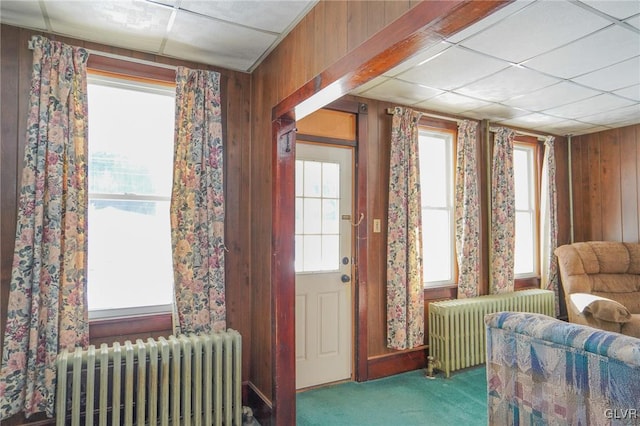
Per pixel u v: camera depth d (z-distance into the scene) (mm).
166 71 2715
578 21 2137
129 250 2639
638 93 3312
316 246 3273
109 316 2533
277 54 2578
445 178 4047
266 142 2732
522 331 1849
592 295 3676
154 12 2162
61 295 2264
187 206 2615
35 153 2234
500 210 4086
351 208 3430
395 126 3520
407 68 2793
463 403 2943
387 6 1576
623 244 4238
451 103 3611
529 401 1823
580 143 4824
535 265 4711
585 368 1600
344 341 3369
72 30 2359
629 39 2352
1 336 2225
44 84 2260
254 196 2938
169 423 2393
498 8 1256
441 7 1305
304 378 3178
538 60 2648
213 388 2471
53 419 2293
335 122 3354
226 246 2902
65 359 2084
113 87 2627
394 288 3445
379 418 2707
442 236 4000
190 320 2598
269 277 2635
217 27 2338
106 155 2592
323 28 2037
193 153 2648
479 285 4031
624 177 4410
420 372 3586
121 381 2385
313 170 3273
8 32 2289
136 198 2662
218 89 2787
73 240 2293
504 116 4035
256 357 2844
